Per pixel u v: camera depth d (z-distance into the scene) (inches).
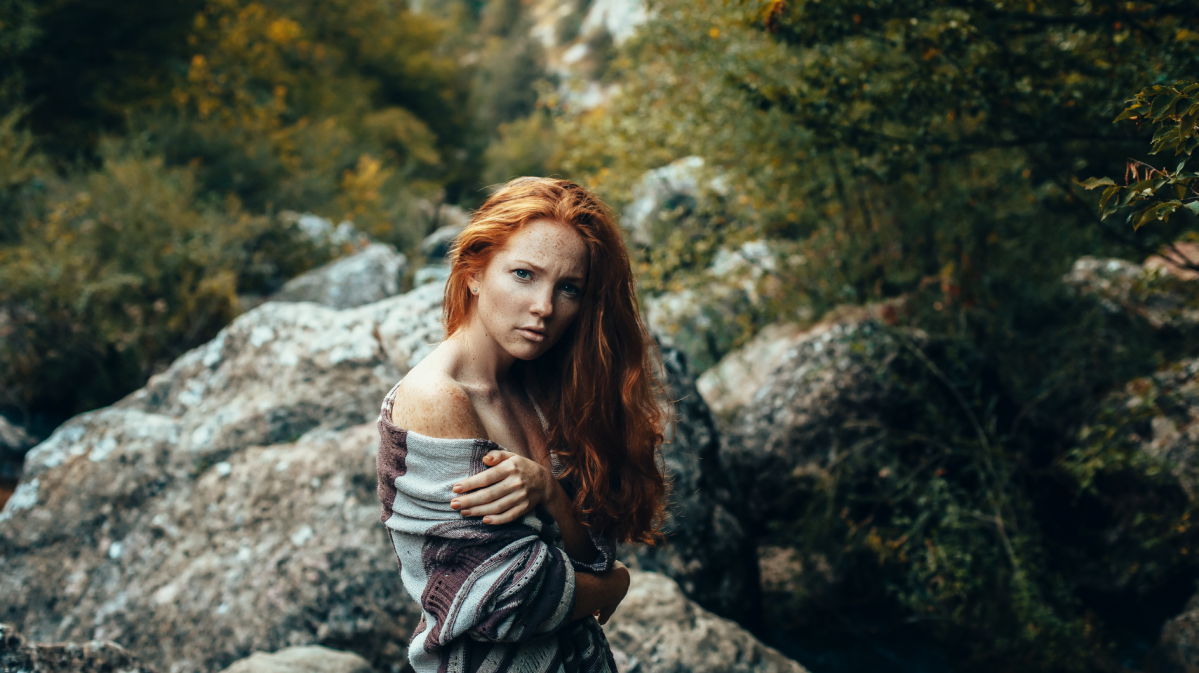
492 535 43.2
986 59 121.0
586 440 50.1
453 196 971.9
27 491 134.9
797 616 162.1
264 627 116.0
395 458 44.3
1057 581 152.5
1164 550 163.6
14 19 369.4
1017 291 211.8
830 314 213.3
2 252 256.5
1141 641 157.2
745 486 185.8
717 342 238.4
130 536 130.3
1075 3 117.4
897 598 164.7
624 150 254.8
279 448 135.3
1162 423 176.9
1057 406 204.8
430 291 154.9
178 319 265.4
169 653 118.1
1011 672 144.4
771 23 124.3
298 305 156.6
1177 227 202.4
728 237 236.7
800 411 186.7
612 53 294.2
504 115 1828.2
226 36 549.6
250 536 125.6
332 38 825.5
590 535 49.9
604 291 48.5
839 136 132.5
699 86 234.2
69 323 248.2
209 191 399.2
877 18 121.0
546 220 45.5
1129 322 209.0
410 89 894.4
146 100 441.4
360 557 118.6
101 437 138.8
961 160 196.1
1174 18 112.6
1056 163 149.6
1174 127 61.0
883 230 213.9
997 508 155.5
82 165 349.4
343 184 537.6
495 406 47.8
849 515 174.9
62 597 125.6
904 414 183.6
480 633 43.2
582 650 50.3
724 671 103.7
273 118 520.1
